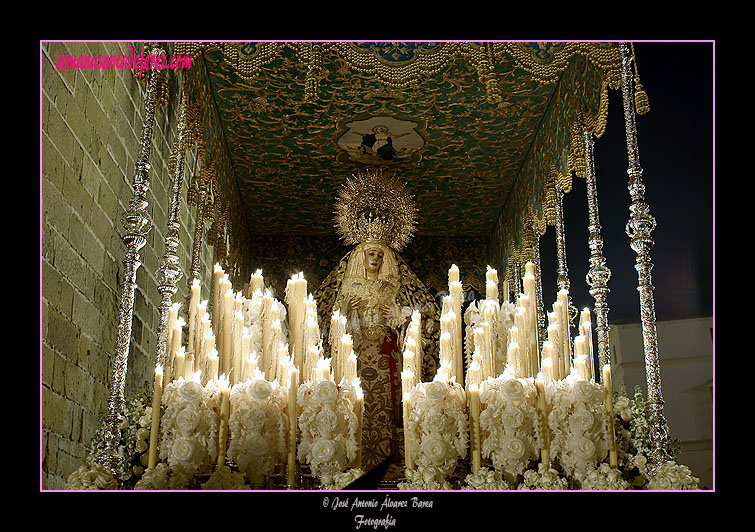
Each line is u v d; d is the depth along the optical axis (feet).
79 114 18.26
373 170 35.96
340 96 30.60
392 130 32.91
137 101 23.03
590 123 23.88
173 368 17.65
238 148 34.17
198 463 15.16
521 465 15.42
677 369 17.52
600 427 15.55
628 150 18.26
